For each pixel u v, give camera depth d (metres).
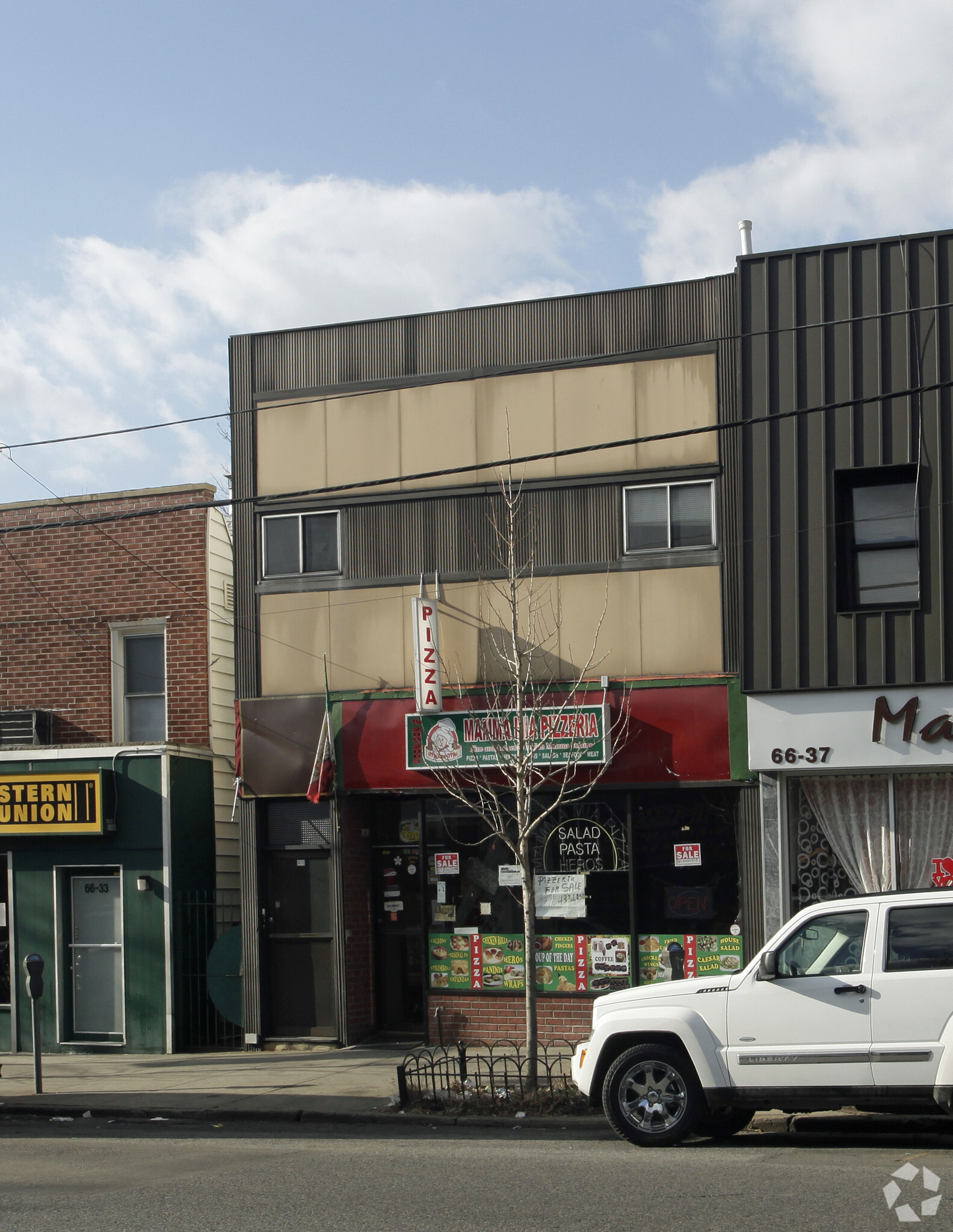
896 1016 9.69
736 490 15.35
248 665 17.09
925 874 14.39
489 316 16.59
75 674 18.81
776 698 14.70
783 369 14.98
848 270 14.83
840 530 14.75
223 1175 9.71
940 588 14.23
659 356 15.80
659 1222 7.70
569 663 15.80
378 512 16.78
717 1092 10.10
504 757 14.21
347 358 17.14
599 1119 11.61
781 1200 8.19
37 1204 8.81
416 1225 7.83
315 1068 15.02
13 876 17.80
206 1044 17.39
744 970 10.31
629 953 15.38
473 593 16.28
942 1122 11.29
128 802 17.39
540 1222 7.80
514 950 15.93
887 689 14.33
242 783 16.78
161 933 17.12
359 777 16.38
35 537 19.22
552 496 16.12
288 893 16.77
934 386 13.09
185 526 18.64
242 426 17.44
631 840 15.47
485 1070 14.41
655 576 15.63
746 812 15.04
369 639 16.67
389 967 17.02
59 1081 15.02
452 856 16.34
